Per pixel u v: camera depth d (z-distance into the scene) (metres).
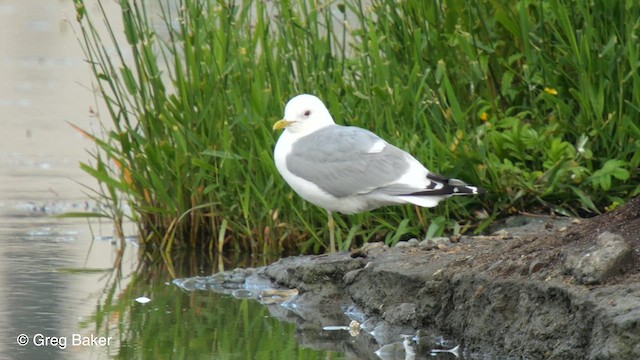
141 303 10.83
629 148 12.01
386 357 8.99
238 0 18.45
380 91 12.26
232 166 12.72
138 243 13.38
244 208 12.52
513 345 8.59
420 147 12.22
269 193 12.67
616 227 9.05
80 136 18.48
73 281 11.55
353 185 11.02
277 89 12.59
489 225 12.04
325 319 10.27
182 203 13.11
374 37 12.38
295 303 10.73
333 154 11.11
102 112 19.95
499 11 12.57
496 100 12.59
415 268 10.04
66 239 13.39
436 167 12.16
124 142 13.20
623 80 11.84
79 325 9.98
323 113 11.53
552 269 8.70
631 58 11.70
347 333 9.80
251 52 12.92
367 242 12.08
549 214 12.13
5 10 29.91
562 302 8.36
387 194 10.91
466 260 9.68
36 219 14.18
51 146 17.81
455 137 12.12
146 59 13.02
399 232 11.87
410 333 9.57
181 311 10.56
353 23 17.64
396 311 9.80
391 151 11.05
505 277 8.95
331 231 11.55
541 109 12.77
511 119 12.23
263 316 10.39
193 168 13.05
